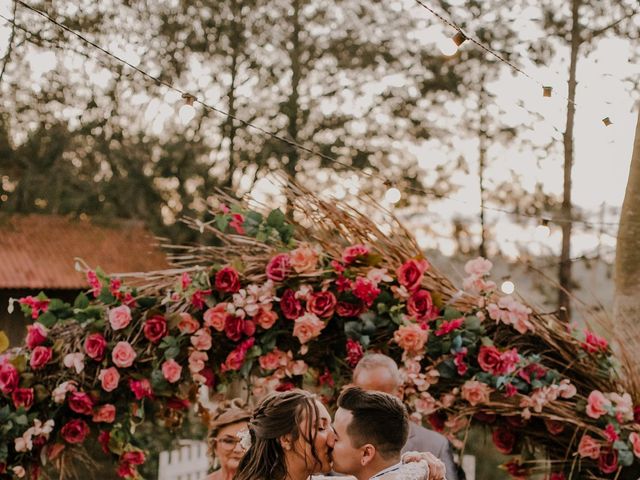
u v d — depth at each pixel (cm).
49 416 417
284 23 1572
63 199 1403
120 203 1440
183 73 1521
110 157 1436
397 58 1552
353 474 255
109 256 1491
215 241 1406
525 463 452
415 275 411
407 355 417
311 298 412
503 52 1421
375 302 424
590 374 431
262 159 1518
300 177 1541
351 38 1567
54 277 1409
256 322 418
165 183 1486
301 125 1555
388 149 1541
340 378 430
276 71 1579
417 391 423
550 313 443
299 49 1570
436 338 420
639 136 542
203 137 1523
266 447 237
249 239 443
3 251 1420
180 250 1429
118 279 424
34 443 415
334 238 447
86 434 422
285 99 1559
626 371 441
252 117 1559
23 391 405
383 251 441
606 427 419
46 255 1454
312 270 418
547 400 416
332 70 1569
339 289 417
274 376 427
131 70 1455
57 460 441
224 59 1554
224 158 1546
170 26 1513
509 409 428
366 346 414
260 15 1562
